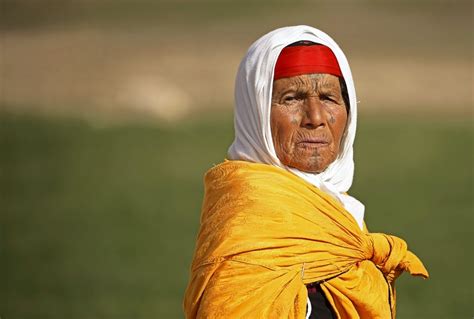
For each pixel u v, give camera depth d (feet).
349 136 19.93
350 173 20.27
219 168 19.51
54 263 76.69
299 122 19.30
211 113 146.51
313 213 18.71
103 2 259.19
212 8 250.16
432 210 92.17
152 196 100.01
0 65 169.78
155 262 76.74
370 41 197.98
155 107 144.97
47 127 133.39
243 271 17.90
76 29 215.92
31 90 154.81
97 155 119.34
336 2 259.80
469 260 75.92
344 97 19.79
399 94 155.12
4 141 124.36
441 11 242.17
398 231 84.58
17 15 237.86
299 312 17.84
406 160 115.14
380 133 129.49
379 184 103.19
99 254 79.36
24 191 102.32
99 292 68.69
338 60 19.63
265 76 19.25
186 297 18.70
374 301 18.88
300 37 19.58
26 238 84.64
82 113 142.92
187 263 76.59
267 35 19.81
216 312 17.70
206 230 18.70
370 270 19.29
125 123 137.90
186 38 199.52
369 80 161.38
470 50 187.73
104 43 192.54
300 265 18.20
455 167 111.65
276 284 17.88
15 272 74.13
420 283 70.08
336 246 18.72
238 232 18.19
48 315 63.21
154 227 87.97
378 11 244.01
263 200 18.45
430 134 129.80
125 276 72.84
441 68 171.01
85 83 157.28
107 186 104.73
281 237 18.20
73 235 85.66
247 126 19.63
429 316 61.11
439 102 151.53
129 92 149.28
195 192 102.06
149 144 126.11
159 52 182.09
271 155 19.33
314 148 19.29
